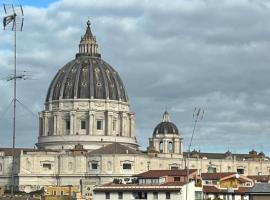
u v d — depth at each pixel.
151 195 192.38
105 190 198.50
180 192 188.75
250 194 164.62
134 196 194.38
